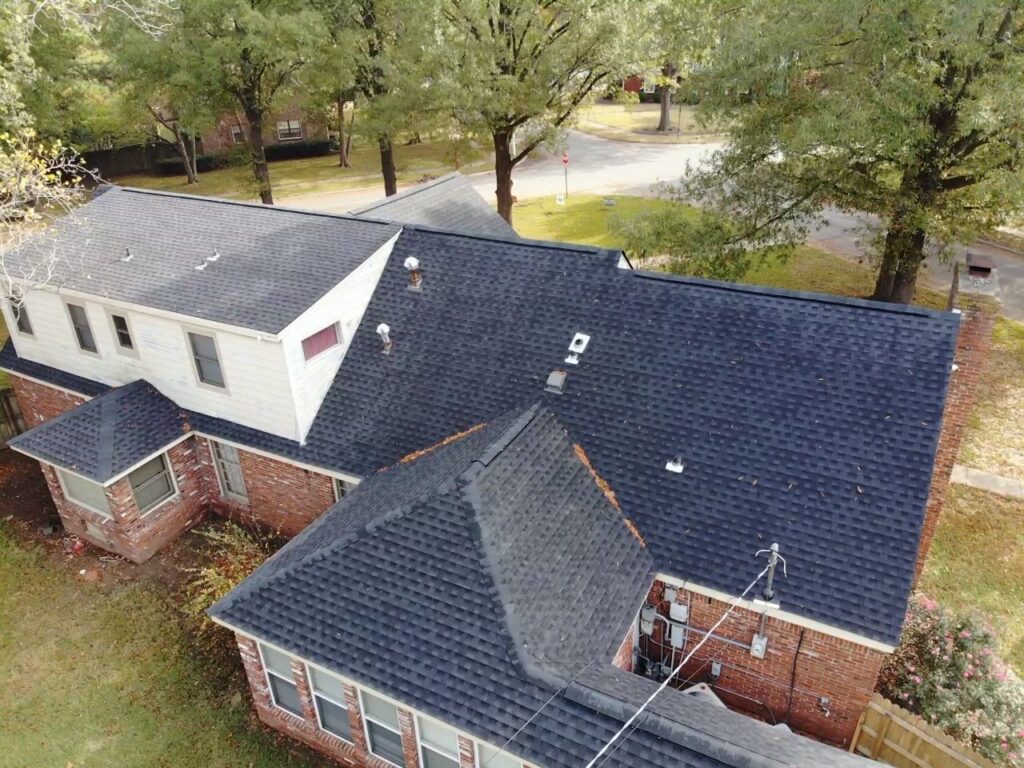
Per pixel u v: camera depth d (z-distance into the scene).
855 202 21.97
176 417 15.74
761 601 10.39
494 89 26.45
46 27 30.28
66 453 14.62
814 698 11.06
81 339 16.98
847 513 10.87
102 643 13.52
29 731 11.91
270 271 15.48
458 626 9.38
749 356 12.72
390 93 29.45
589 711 8.52
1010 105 16.77
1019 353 22.75
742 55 20.00
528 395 13.47
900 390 11.63
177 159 47.66
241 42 27.58
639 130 53.88
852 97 18.61
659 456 12.12
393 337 15.12
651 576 10.98
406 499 10.93
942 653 11.70
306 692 10.70
